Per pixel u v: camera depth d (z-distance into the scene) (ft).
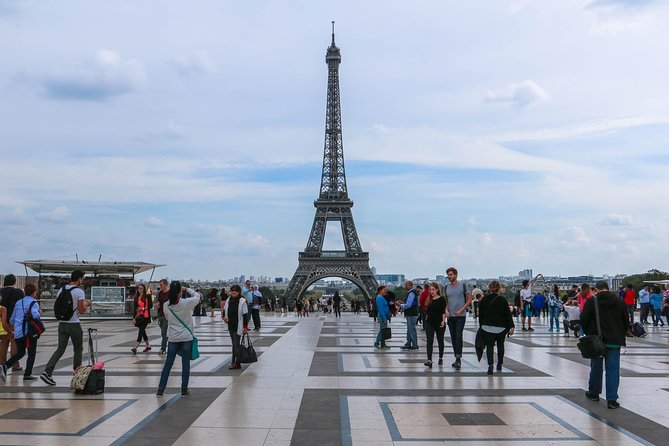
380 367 85.97
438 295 87.25
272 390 67.77
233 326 84.17
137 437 47.96
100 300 211.00
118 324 181.37
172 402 61.31
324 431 49.85
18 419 53.93
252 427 51.19
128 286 228.84
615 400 58.75
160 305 103.76
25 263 213.05
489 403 60.64
